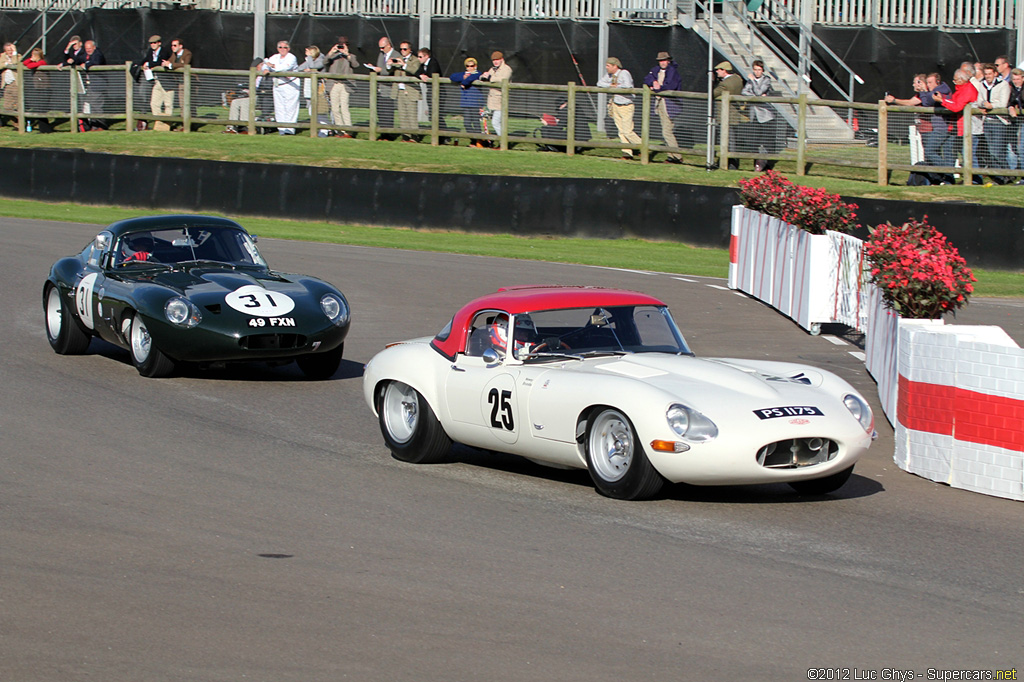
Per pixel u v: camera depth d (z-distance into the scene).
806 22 108.94
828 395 26.34
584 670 16.36
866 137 86.88
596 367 27.08
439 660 16.62
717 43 108.12
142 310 38.84
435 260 72.00
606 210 82.62
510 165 93.25
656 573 20.69
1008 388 26.84
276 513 24.42
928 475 28.81
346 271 66.19
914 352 29.31
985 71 84.44
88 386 38.00
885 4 108.25
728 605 19.09
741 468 24.14
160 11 123.31
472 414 28.31
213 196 90.62
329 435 32.59
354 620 18.16
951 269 33.56
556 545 22.34
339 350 41.06
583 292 29.45
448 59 118.75
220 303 38.84
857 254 47.88
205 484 26.73
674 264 74.31
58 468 27.72
